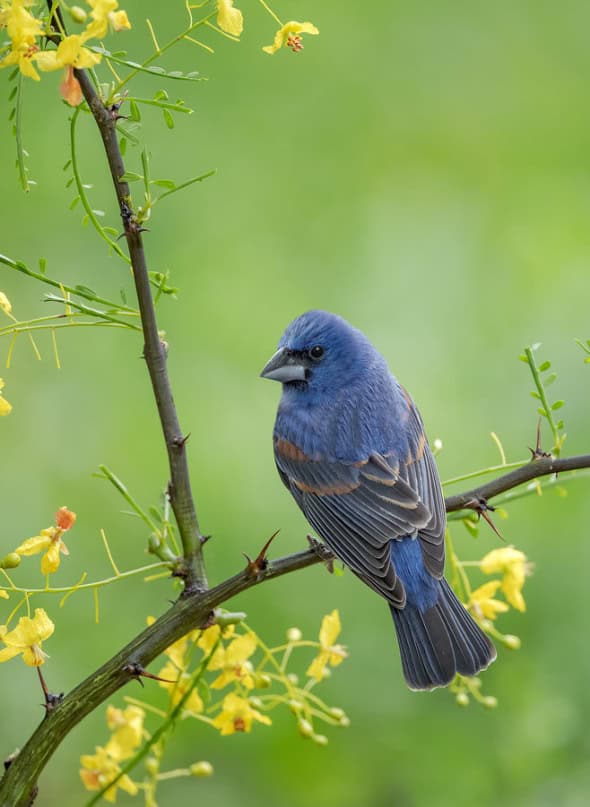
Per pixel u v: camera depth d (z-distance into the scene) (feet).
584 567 37.58
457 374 44.39
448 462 41.45
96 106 19.30
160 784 34.12
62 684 34.76
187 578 20.10
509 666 33.68
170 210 45.93
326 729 34.53
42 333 43.06
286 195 47.91
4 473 40.27
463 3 53.36
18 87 19.60
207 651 21.62
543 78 52.49
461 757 33.04
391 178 49.90
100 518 39.63
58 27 19.71
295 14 51.24
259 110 49.16
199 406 42.39
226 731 21.61
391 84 51.13
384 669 35.78
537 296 46.32
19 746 33.96
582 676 34.47
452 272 47.37
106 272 43.93
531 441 41.81
